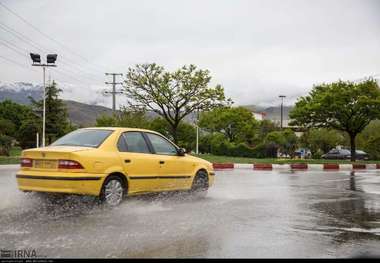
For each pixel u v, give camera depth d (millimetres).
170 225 6840
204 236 6180
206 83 35469
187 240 5934
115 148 8492
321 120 36625
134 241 5793
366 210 8766
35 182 7840
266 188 12625
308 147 53594
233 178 16219
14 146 52094
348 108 35719
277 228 6820
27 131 47844
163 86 34594
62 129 53375
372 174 20000
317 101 35844
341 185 14039
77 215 7473
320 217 7879
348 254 5418
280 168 26266
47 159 7891
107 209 8031
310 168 27156
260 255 5301
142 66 35250
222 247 5629
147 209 8227
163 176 9312
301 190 12281
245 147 43062
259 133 68188
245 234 6363
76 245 5516
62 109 54125
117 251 5320
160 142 9664
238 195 10812
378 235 6473
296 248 5641
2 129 45750
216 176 17234
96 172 7945
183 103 35719
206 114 64062
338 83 36250
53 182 7648
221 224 7023
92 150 8094
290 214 8117
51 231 6234
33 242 5617
